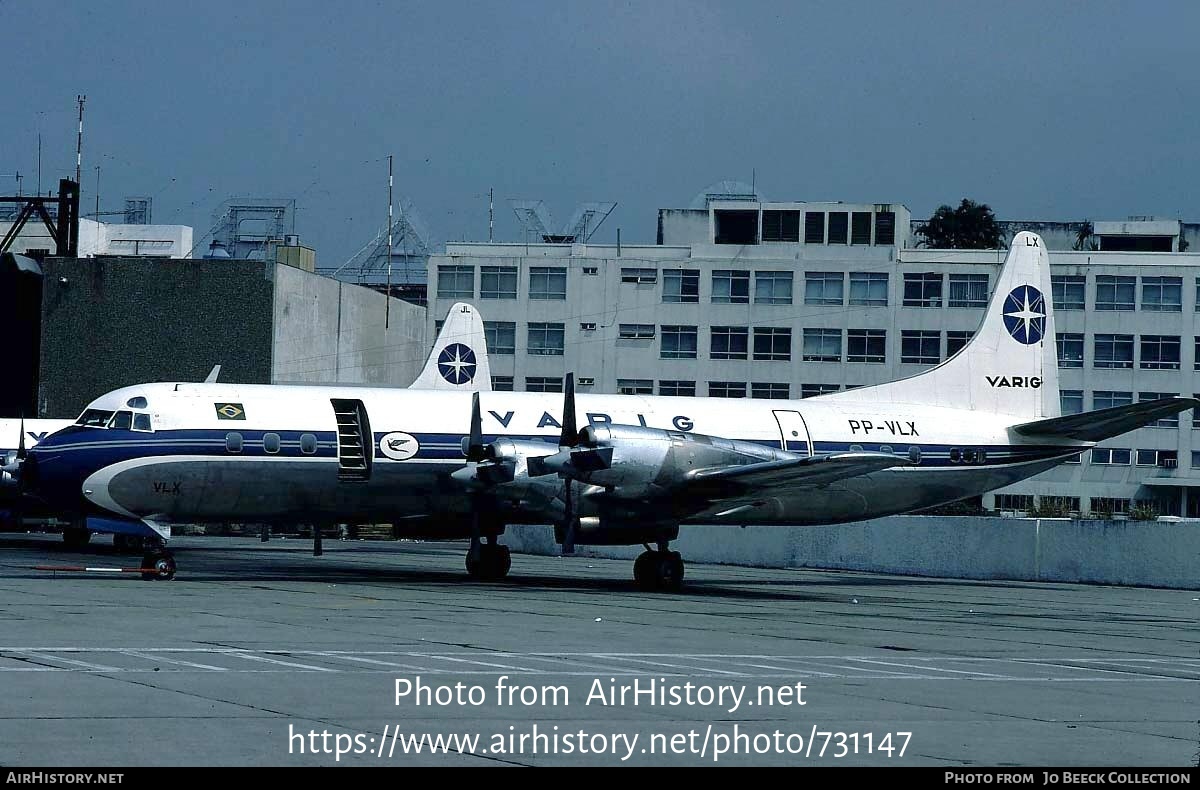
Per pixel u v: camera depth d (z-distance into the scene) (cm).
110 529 4453
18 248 13838
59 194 10419
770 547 7025
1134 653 2962
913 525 6500
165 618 3038
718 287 12644
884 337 12456
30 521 8238
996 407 5616
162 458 4441
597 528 4456
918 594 4978
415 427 4725
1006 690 2267
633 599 4156
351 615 3262
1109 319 12356
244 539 9294
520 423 4838
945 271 12400
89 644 2502
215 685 2042
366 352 11750
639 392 12688
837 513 5209
